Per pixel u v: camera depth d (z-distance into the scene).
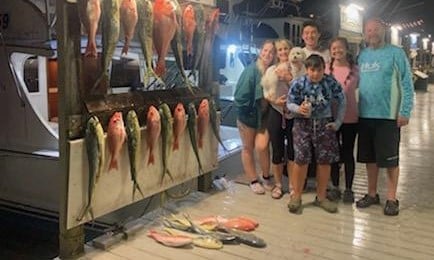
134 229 3.59
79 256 3.16
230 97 8.55
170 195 4.37
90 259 3.12
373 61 3.93
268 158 4.59
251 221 3.73
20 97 5.23
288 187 4.73
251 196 4.50
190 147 4.24
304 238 3.50
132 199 3.57
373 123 3.99
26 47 5.00
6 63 5.22
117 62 5.23
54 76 6.73
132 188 3.56
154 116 3.61
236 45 8.05
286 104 4.06
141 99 3.59
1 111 5.37
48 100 6.57
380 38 3.93
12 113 5.31
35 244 5.12
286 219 3.89
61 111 3.00
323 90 3.86
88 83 3.24
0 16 5.13
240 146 6.28
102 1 3.08
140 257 3.16
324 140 3.97
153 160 3.74
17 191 5.25
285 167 4.91
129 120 3.39
